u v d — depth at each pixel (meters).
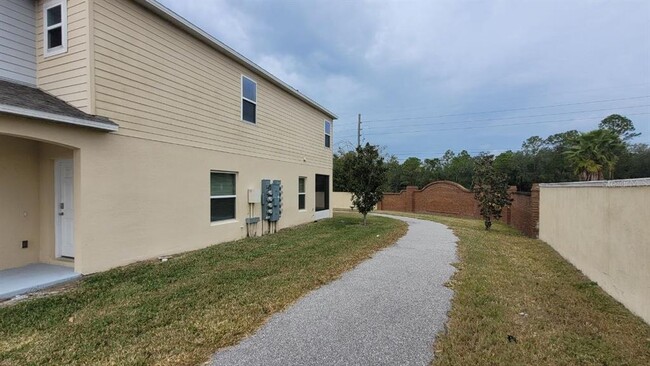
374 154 13.43
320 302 4.45
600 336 3.51
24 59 6.16
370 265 6.53
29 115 4.75
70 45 5.91
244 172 9.99
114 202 6.15
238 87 9.68
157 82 7.04
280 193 11.47
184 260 6.75
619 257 4.71
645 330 3.69
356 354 3.10
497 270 6.30
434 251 8.02
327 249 7.92
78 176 5.61
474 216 20.73
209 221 8.55
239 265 6.35
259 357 3.02
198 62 8.16
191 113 7.96
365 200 13.34
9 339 3.33
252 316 3.91
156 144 7.03
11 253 6.00
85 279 5.41
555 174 29.80
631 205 4.41
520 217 14.93
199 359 2.97
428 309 4.23
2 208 5.88
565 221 7.80
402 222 14.96
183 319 3.80
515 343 3.32
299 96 13.05
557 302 4.57
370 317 3.96
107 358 2.95
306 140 14.19
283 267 6.19
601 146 24.19
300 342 3.32
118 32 6.21
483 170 13.70
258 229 10.60
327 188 16.73
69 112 5.39
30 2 6.27
